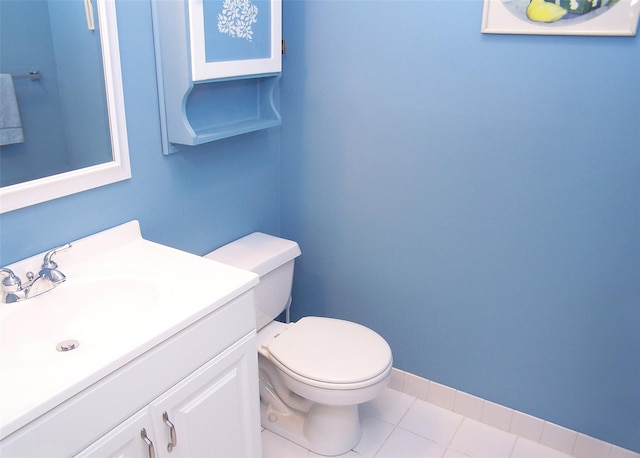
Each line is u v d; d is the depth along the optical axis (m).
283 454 1.87
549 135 1.63
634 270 1.62
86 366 1.00
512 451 1.91
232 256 1.88
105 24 1.36
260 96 1.93
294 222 2.27
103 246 1.49
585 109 1.55
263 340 1.92
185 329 1.19
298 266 2.33
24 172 1.30
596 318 1.73
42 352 1.21
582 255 1.69
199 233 1.86
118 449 1.09
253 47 1.68
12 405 0.89
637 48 1.44
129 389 1.08
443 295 1.99
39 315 1.25
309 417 1.91
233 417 1.44
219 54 1.56
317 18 1.91
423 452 1.89
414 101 1.82
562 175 1.64
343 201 2.10
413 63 1.78
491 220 1.80
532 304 1.82
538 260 1.76
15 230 1.29
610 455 1.83
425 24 1.71
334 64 1.93
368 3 1.79
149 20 1.48
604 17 1.45
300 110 2.07
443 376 2.10
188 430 1.28
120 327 1.30
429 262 1.98
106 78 1.40
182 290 1.29
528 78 1.61
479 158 1.76
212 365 1.30
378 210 2.02
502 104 1.67
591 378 1.80
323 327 1.88
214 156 1.83
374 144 1.95
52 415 0.94
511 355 1.92
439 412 2.11
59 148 1.36
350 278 2.20
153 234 1.67
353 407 1.85
